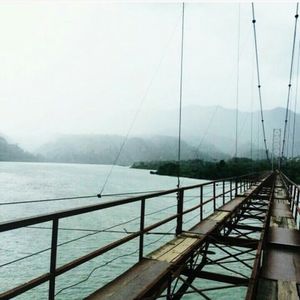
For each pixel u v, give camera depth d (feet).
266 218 28.37
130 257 84.12
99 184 347.56
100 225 134.00
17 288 10.77
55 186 308.19
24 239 107.86
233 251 77.87
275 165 328.29
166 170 465.06
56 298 59.47
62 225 131.85
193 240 26.37
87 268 75.51
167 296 18.38
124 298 15.30
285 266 22.75
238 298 57.16
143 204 21.13
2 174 466.70
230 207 47.70
